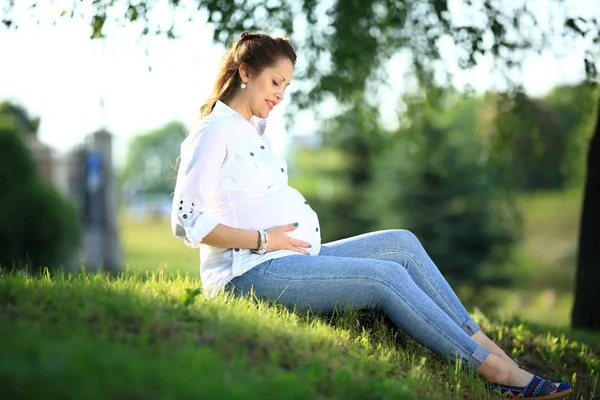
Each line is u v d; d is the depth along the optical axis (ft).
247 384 11.23
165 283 18.17
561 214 163.43
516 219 95.45
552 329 27.22
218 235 16.74
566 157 72.23
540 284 149.48
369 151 107.65
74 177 81.00
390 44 43.09
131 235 235.40
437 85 44.45
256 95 17.75
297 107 43.04
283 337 14.49
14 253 61.46
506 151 54.39
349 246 18.28
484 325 23.82
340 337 16.28
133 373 10.19
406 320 16.58
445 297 17.89
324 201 110.42
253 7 34.01
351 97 46.80
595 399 20.38
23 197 62.08
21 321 12.27
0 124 63.77
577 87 42.42
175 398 9.91
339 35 40.04
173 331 13.28
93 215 76.69
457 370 16.43
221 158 17.13
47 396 9.41
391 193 102.78
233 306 15.80
